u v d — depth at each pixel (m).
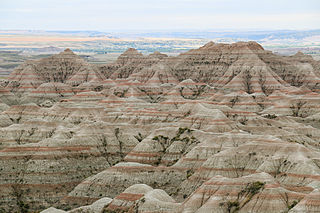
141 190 181.50
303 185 188.38
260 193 165.88
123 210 175.75
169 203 172.38
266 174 173.25
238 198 167.75
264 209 162.00
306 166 195.12
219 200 168.25
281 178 195.38
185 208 170.75
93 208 181.38
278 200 163.12
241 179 173.25
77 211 181.25
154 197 174.75
